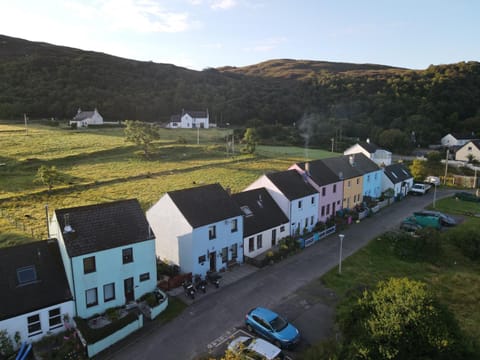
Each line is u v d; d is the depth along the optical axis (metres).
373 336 15.38
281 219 38.12
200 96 170.50
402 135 110.69
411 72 182.62
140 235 26.25
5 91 135.88
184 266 30.30
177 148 94.81
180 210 29.72
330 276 31.03
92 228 24.81
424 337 15.06
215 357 20.34
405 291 16.92
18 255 23.19
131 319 22.72
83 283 23.30
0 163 69.31
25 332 21.25
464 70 157.62
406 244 37.34
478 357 15.33
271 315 22.67
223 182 63.94
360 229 43.91
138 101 153.75
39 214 45.91
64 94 143.00
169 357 20.52
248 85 194.25
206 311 25.38
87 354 20.41
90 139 97.25
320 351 18.98
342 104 146.88
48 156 76.56
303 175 44.09
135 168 73.44
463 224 45.75
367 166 56.50
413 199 59.66
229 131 131.25
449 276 32.06
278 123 144.38
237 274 31.42
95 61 184.38
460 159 92.94
